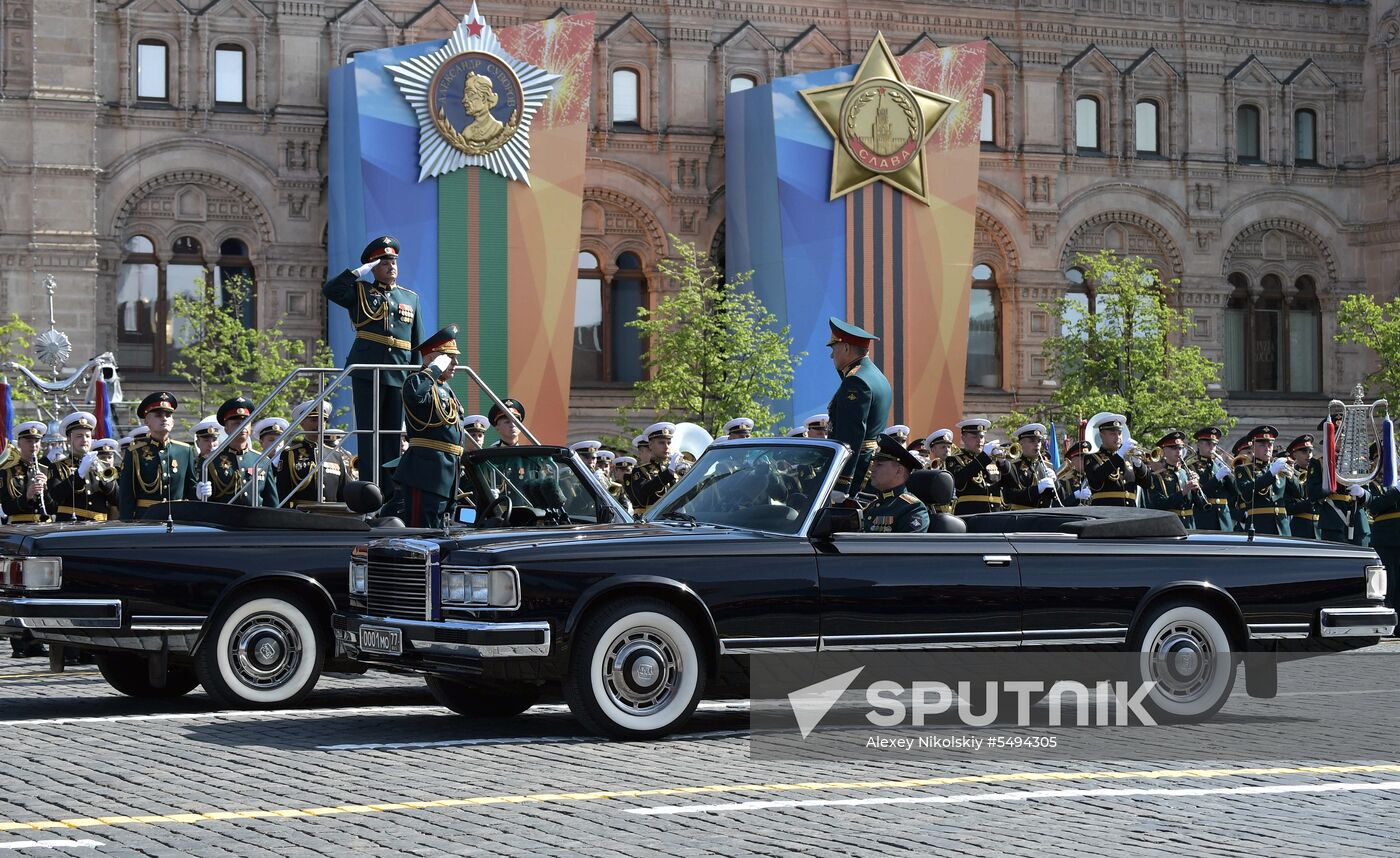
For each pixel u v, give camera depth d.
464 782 14.96
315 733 17.66
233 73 62.31
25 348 58.00
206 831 12.97
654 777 15.30
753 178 63.84
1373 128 72.56
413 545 17.33
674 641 17.27
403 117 59.38
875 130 62.97
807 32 67.12
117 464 30.12
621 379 66.38
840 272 62.97
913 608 17.72
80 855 12.18
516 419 23.38
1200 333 71.12
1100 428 33.56
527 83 60.22
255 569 19.11
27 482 28.50
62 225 59.38
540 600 16.70
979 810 14.09
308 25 62.53
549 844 12.66
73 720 18.33
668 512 18.78
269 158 62.28
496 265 59.94
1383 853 12.79
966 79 64.38
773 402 63.72
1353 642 19.33
